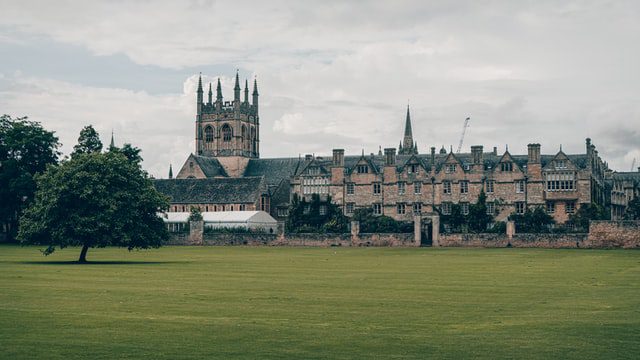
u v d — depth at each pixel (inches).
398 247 5659.5
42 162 6569.9
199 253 4778.5
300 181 7711.6
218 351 1384.1
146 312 1815.9
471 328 1609.3
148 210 4247.0
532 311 1850.4
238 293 2217.0
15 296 2116.1
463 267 3331.7
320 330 1582.2
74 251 5088.6
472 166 7086.6
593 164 7091.5
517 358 1338.6
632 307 1915.6
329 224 6771.7
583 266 3376.0
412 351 1389.0
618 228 5231.3
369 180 7416.3
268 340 1478.8
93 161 4052.7
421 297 2127.2
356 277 2783.0
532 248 5354.3
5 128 6648.6
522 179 6919.3
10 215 6412.4
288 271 3095.5
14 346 1418.6
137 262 3745.1
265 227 7460.6
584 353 1374.3
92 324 1642.5
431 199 7190.0
